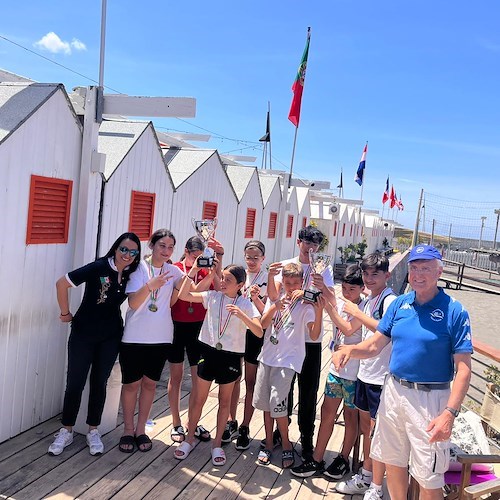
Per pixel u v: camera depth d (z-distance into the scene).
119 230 5.65
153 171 6.34
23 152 3.89
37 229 4.14
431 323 2.81
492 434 4.43
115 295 3.99
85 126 4.52
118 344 4.10
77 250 4.62
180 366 4.46
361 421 3.84
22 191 3.93
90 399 4.05
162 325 4.12
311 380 4.13
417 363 2.83
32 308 4.20
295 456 4.34
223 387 4.03
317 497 3.75
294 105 8.80
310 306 4.02
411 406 2.84
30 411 4.34
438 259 2.79
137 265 4.09
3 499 3.37
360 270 3.94
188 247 4.63
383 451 3.06
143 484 3.69
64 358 4.68
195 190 7.91
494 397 4.31
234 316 3.99
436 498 2.83
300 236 4.22
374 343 3.15
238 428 4.69
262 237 12.54
